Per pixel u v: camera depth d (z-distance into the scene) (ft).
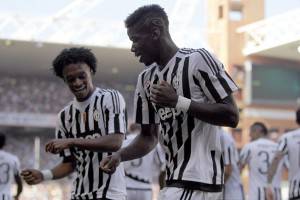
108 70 81.30
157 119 10.01
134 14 8.97
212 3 68.85
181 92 8.96
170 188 9.06
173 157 9.15
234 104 8.75
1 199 23.59
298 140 20.13
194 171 8.86
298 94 70.18
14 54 73.41
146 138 10.34
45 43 67.26
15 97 83.10
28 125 81.05
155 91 8.41
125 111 12.21
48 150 10.83
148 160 22.25
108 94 12.02
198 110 8.37
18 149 84.69
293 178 20.17
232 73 69.00
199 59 8.89
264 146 25.40
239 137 68.28
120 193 12.07
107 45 67.15
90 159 11.87
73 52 11.47
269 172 22.24
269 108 69.36
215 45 69.31
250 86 68.28
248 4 70.23
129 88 89.76
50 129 85.71
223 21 69.36
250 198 25.44
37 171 12.05
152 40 8.95
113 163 10.03
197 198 8.86
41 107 83.66
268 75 69.05
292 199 20.08
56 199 62.85
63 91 85.20
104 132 11.89
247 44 67.51
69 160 12.45
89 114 11.98
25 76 84.33
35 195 62.44
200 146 8.94
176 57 9.10
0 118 80.89
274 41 62.34
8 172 23.77
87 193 12.00
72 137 12.36
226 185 23.56
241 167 25.62
